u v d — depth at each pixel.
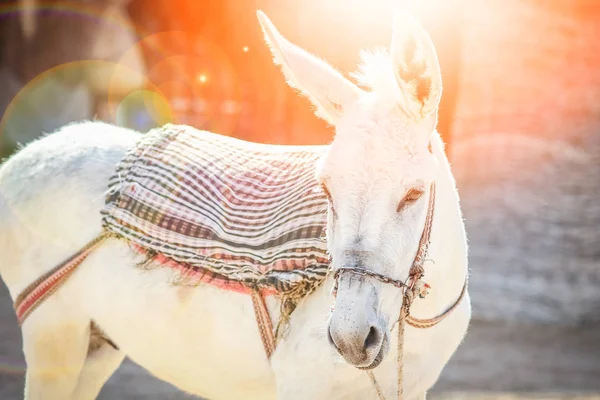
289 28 6.49
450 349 3.40
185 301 3.52
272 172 3.54
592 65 13.65
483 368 7.36
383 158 2.76
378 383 3.21
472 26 13.72
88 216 3.80
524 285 9.42
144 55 10.19
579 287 9.45
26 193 3.98
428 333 3.23
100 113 12.64
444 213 3.17
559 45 13.94
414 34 2.73
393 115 2.84
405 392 3.26
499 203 11.16
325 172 2.82
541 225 10.71
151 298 3.60
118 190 3.71
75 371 3.94
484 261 10.05
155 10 9.70
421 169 2.78
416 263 2.89
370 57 3.15
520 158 12.16
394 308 2.85
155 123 10.38
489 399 6.24
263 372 3.43
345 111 2.97
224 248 3.35
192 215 3.50
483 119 13.00
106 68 12.53
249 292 3.35
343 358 2.77
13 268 4.00
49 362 3.91
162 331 3.62
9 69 12.98
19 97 12.78
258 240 3.28
